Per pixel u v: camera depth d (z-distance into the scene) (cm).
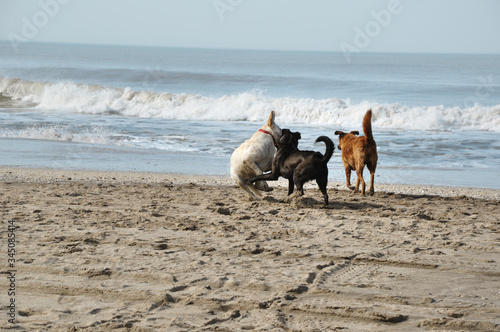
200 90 3803
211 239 690
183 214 839
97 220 776
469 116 2325
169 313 453
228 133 1980
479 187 1214
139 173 1272
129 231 719
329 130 2133
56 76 4591
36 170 1259
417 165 1478
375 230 755
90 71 4972
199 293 493
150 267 565
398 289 521
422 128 2234
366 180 1274
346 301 488
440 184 1243
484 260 618
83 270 550
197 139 1830
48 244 645
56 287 504
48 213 812
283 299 484
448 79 5634
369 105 2470
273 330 420
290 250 645
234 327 427
